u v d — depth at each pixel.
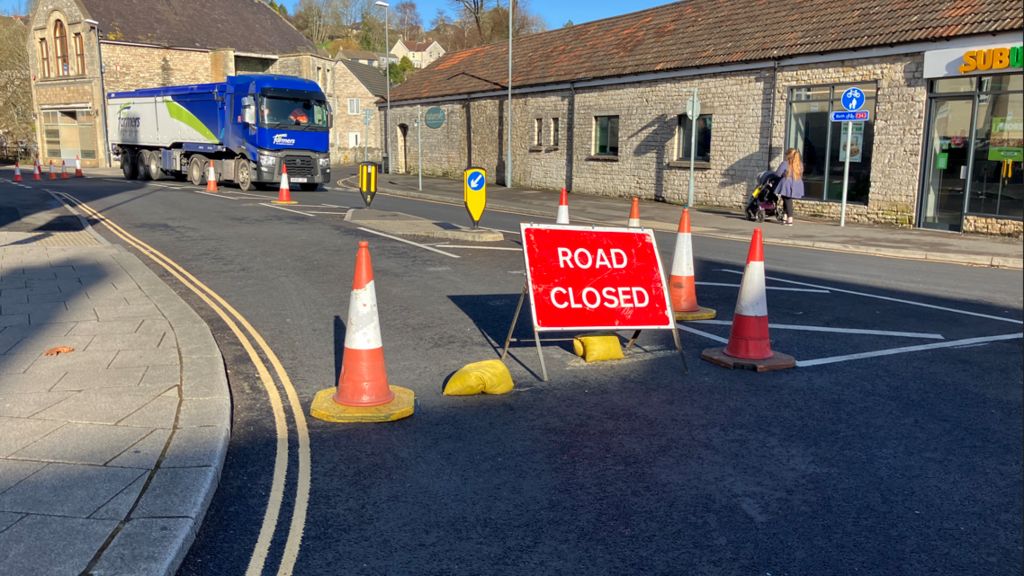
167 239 12.71
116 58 42.28
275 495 3.73
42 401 4.65
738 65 19.41
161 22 45.12
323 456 4.21
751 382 5.58
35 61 45.81
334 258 10.88
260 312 7.60
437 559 3.18
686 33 22.61
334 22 110.44
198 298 8.23
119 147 31.27
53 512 3.26
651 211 19.41
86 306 7.29
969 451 4.33
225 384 5.03
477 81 31.55
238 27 50.00
